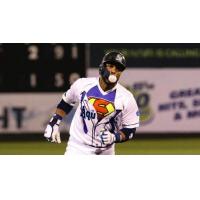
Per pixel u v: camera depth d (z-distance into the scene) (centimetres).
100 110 1873
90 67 2525
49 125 1952
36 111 2570
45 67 2538
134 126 1898
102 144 1902
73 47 2517
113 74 1844
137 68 2530
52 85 2552
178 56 2528
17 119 2570
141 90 2548
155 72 2538
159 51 2522
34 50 2522
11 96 2556
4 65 2530
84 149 1912
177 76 2547
